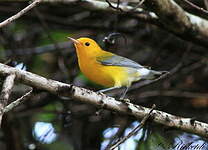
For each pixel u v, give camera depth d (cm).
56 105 1428
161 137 969
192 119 810
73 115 1348
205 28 1133
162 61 1500
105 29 1479
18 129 1305
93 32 1539
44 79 715
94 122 1368
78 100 755
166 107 1409
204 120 1392
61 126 1355
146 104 1402
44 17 1471
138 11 1137
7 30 1456
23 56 1438
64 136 1356
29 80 702
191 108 1416
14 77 686
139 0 1073
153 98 1409
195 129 813
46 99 1363
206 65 1478
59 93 729
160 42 1488
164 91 1366
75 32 1529
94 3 1123
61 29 1517
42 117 1387
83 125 1370
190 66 1462
